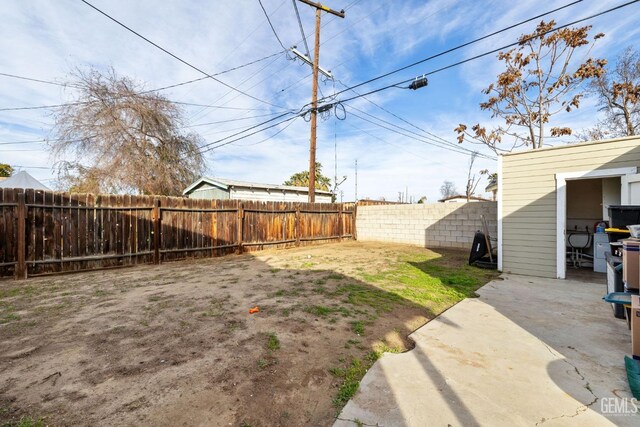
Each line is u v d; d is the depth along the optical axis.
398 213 11.95
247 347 2.72
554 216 5.94
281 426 1.72
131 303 4.00
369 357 2.59
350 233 13.10
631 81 14.04
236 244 8.92
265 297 4.32
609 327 3.30
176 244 7.57
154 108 14.82
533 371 2.37
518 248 6.34
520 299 4.42
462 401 1.97
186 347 2.71
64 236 5.93
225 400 1.94
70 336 2.93
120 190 14.19
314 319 3.45
